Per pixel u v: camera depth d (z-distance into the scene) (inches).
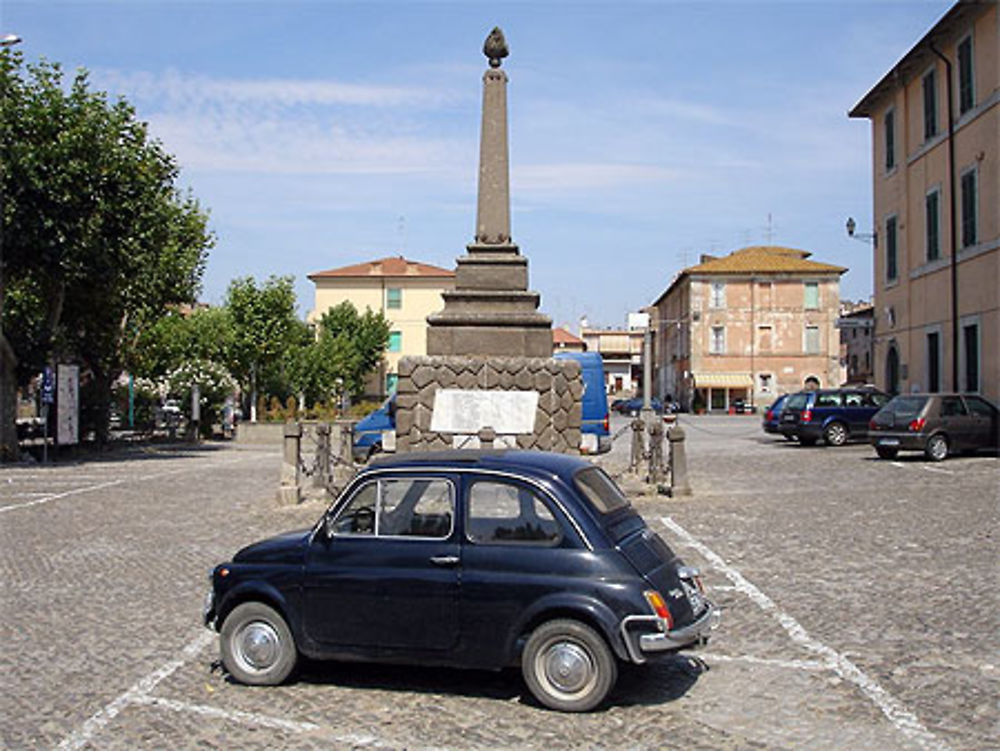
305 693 240.4
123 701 235.9
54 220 989.2
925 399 856.9
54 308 1120.2
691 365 2647.6
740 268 2623.0
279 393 2001.7
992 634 287.3
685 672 254.8
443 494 238.4
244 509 601.9
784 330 2615.7
